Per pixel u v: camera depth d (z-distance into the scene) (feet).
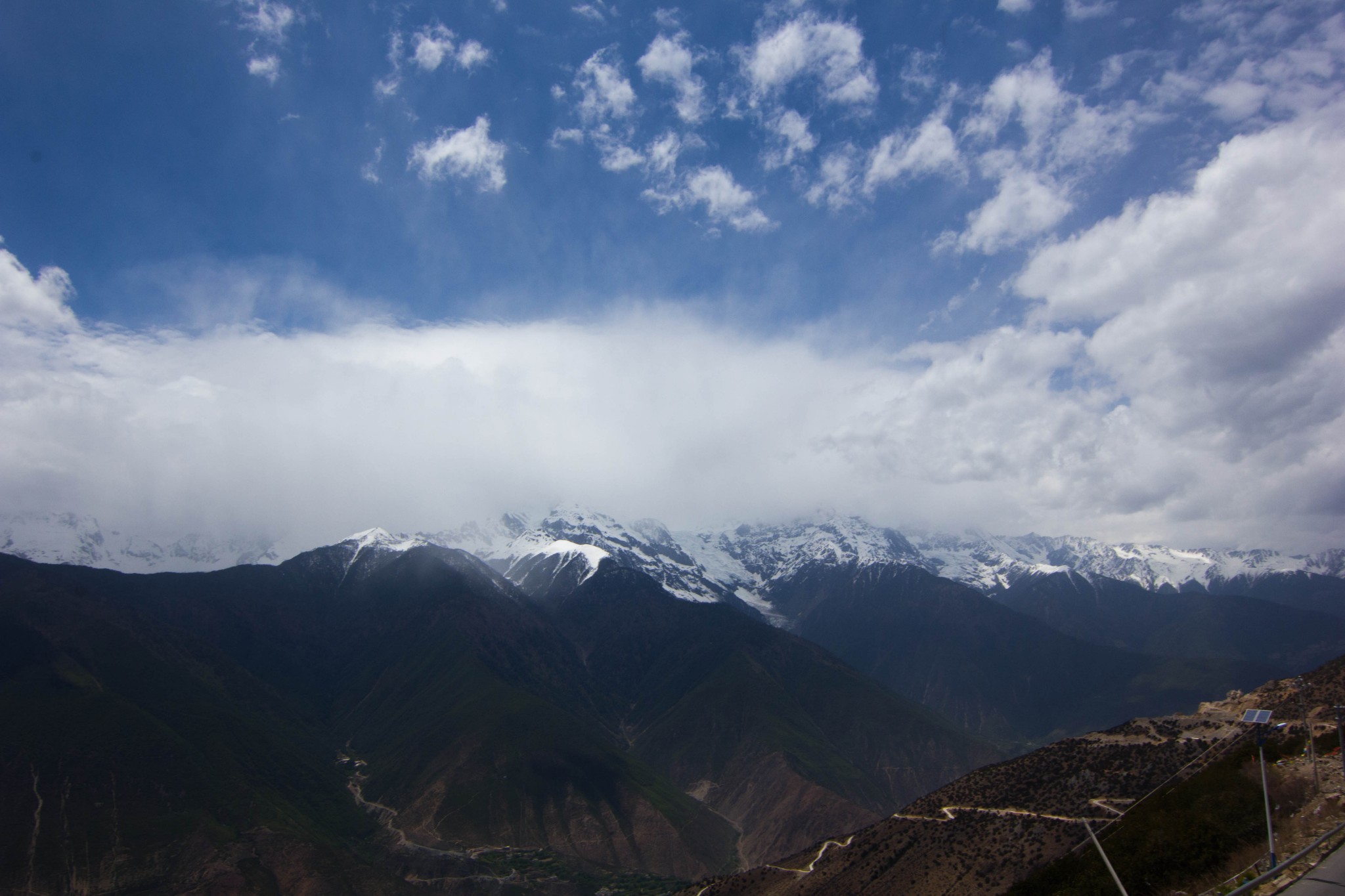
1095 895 231.30
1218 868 211.20
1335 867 160.86
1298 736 267.39
